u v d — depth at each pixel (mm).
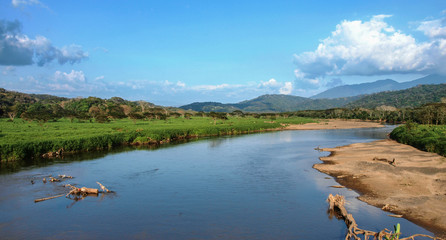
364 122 171375
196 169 33875
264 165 36438
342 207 19453
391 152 45188
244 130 95125
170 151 49062
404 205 20578
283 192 24812
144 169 33812
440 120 121062
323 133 90688
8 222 18625
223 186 26594
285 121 146875
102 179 29109
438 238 15570
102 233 17000
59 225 18141
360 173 30953
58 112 134500
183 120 134625
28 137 49188
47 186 26422
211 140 68125
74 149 46906
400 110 192750
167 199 22938
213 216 19484
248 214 19828
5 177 29562
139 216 19531
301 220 18812
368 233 15961
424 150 45906
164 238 16312
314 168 34688
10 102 163250
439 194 22406
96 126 82812
